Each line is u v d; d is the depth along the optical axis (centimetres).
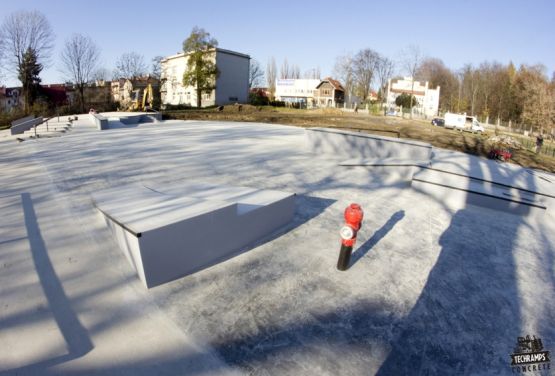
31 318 290
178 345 269
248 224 430
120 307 308
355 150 1023
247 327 292
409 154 938
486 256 461
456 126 3519
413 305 337
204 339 276
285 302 327
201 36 3912
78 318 292
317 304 327
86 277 350
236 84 4525
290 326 296
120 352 259
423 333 300
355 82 6562
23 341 264
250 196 489
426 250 461
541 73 5859
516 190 708
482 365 271
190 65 3981
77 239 430
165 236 332
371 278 379
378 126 2552
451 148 1881
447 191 685
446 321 319
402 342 287
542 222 621
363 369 257
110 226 432
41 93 4956
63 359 250
